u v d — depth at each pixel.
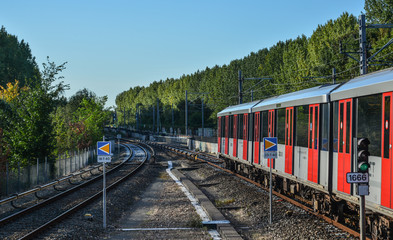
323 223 13.27
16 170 26.25
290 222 13.94
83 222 14.65
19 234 12.74
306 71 55.03
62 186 25.55
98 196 20.25
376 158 10.54
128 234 13.52
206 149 55.56
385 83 10.14
